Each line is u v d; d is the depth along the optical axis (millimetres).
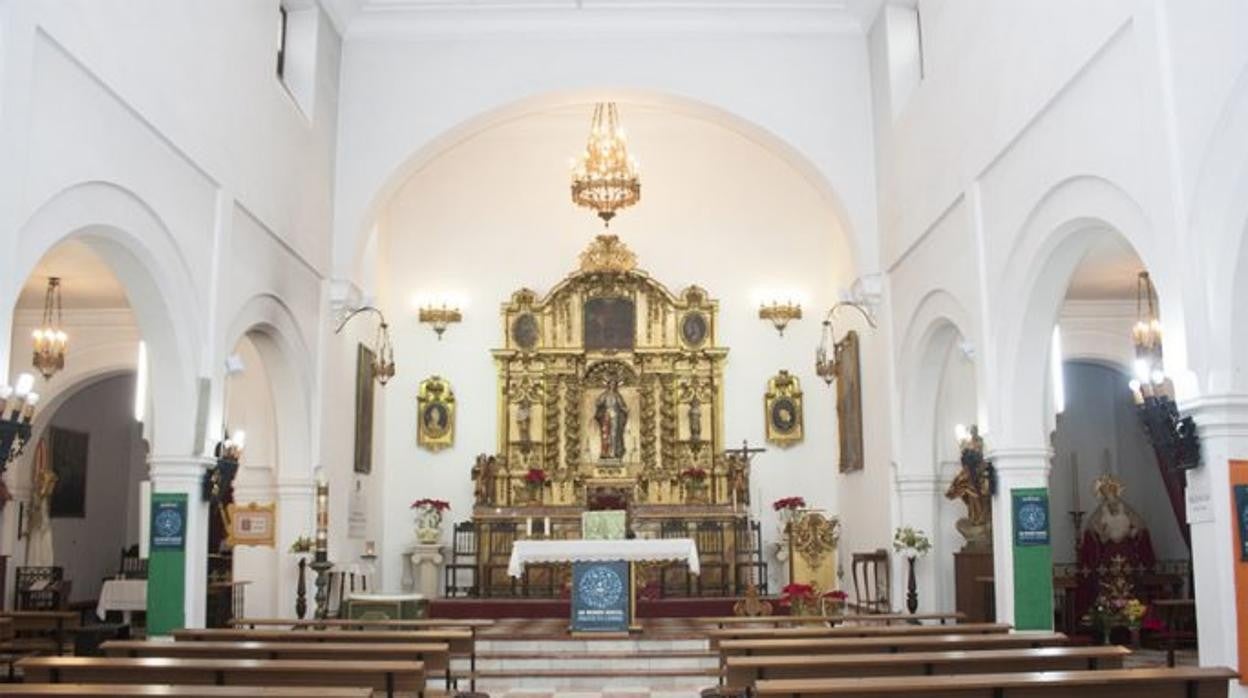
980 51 12062
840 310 20406
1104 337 18203
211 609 14711
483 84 16734
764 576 20578
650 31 16766
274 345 14602
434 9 16531
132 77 9781
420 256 21781
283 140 14195
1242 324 7691
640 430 21172
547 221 21938
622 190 17391
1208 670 6750
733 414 21344
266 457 16172
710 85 16781
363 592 18484
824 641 9039
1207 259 7785
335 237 16406
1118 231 9102
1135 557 18109
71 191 8914
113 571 23234
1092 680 6523
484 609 18984
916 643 8992
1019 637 9234
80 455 22125
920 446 15531
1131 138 8672
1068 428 20625
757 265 21766
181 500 11477
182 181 11078
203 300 11680
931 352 14922
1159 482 20016
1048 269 10875
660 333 21438
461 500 21062
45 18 8250
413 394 21359
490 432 21266
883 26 15938
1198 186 7742
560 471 20938
